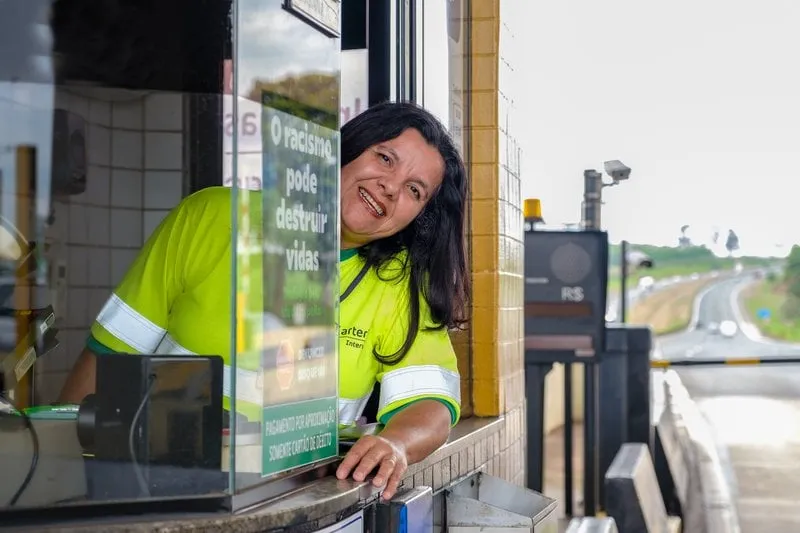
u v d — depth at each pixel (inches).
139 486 62.5
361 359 97.3
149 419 62.8
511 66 170.2
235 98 64.7
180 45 116.2
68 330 127.6
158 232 85.8
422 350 97.7
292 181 71.4
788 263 1389.0
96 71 120.9
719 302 1405.0
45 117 123.0
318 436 76.5
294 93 71.7
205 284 81.2
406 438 85.8
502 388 157.2
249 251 65.5
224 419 62.7
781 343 1227.2
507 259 163.8
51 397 107.9
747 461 383.6
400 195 93.0
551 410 455.5
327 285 77.4
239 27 64.9
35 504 60.1
